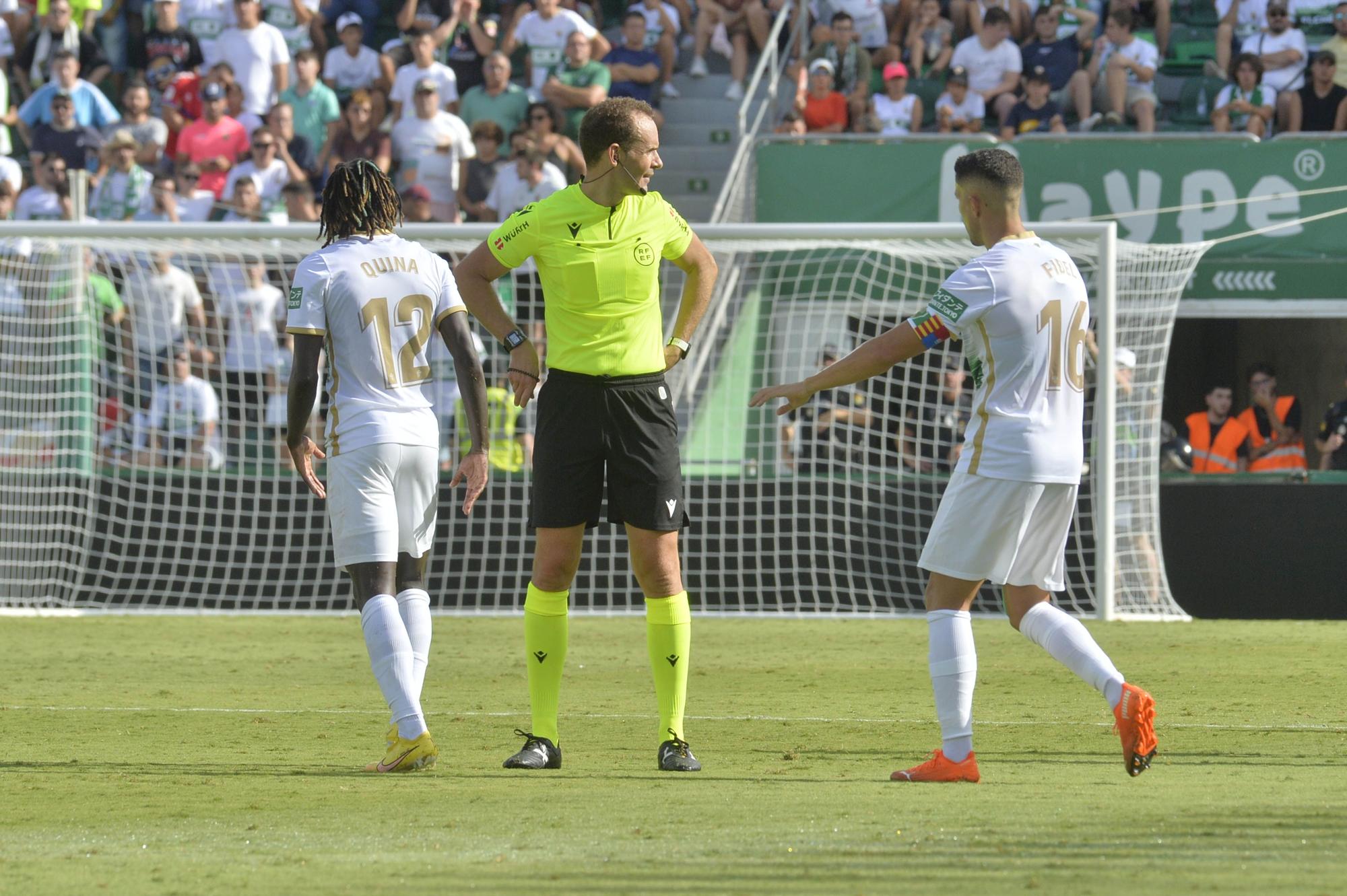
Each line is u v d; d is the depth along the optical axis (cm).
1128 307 4497
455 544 4272
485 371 4366
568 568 1781
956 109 5281
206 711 2328
